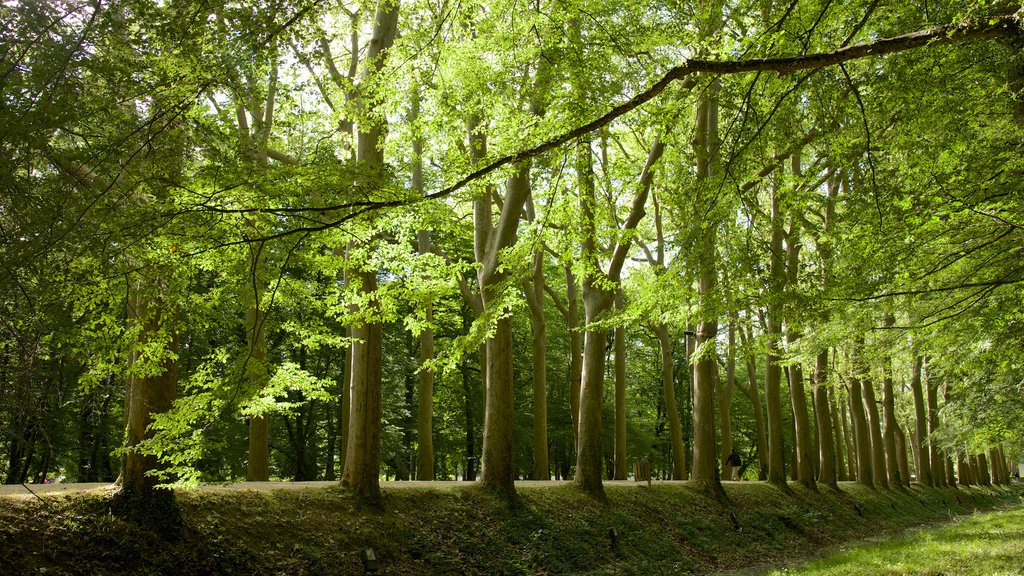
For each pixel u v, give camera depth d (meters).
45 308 7.12
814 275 11.65
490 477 16.17
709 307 11.70
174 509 10.18
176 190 7.80
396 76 12.30
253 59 7.59
